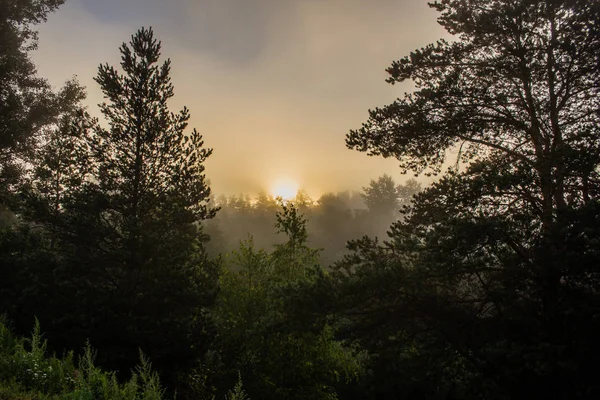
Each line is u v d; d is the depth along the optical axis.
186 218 16.52
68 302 13.84
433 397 10.23
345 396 12.01
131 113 17.28
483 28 14.38
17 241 17.09
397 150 15.64
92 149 16.67
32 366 7.93
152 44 17.98
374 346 11.55
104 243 16.14
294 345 15.12
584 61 13.12
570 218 9.86
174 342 13.72
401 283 11.63
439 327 11.10
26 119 29.44
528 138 14.80
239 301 16.75
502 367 9.22
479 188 11.80
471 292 12.08
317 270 13.54
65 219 15.77
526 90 14.33
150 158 17.28
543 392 9.22
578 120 14.01
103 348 12.94
